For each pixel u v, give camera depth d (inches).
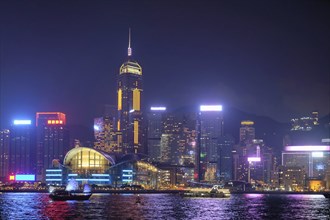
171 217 7263.8
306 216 7632.9
